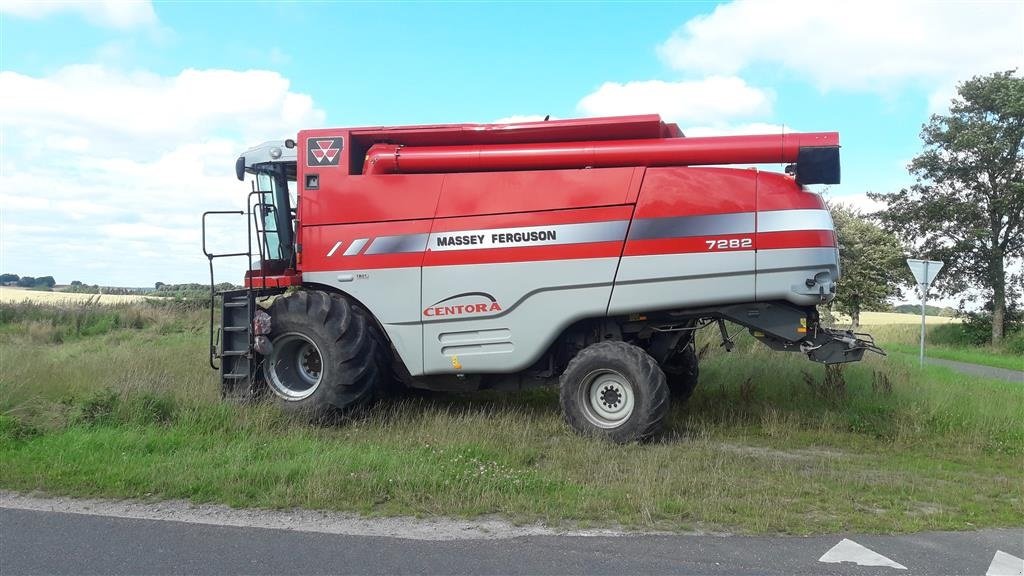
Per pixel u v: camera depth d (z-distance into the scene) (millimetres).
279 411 7809
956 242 37562
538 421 8109
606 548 4574
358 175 8055
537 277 7566
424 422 7914
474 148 7801
